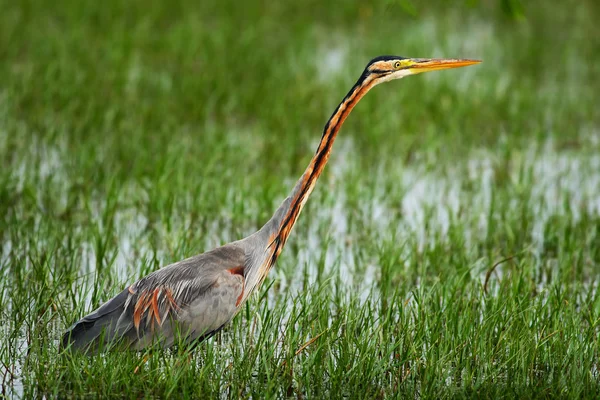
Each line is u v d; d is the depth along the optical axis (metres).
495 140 19.14
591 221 14.52
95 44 24.47
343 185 16.03
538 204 15.59
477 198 15.73
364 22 29.72
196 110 19.41
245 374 9.23
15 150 16.86
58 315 10.59
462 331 9.96
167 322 9.39
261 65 23.39
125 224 13.92
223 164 16.28
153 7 29.64
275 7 31.20
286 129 18.66
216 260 9.70
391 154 17.88
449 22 30.22
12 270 11.98
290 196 10.15
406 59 10.45
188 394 8.80
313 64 24.00
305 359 9.69
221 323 9.62
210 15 29.62
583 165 17.52
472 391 9.08
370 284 12.31
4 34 24.69
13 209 13.49
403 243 13.27
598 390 9.17
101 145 17.23
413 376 9.35
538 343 9.74
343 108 10.30
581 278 12.62
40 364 9.14
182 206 14.52
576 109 21.38
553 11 32.97
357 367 9.23
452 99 21.23
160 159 15.60
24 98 19.62
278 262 12.90
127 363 9.03
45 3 29.14
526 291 11.46
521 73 24.23
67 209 14.17
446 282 11.34
